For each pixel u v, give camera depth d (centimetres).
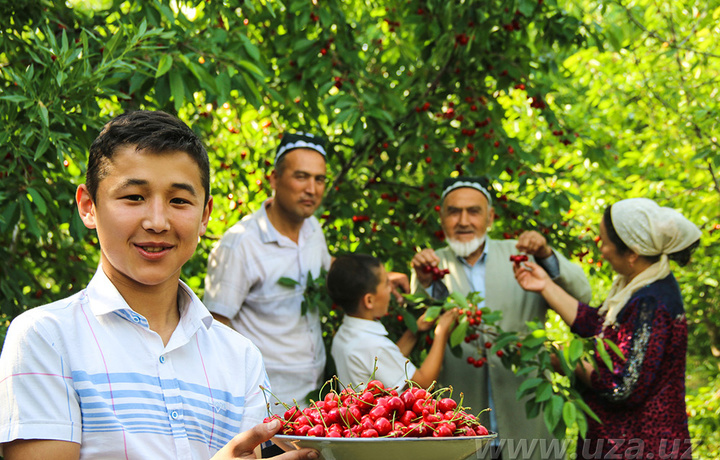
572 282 363
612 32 434
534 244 354
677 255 322
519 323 360
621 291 321
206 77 314
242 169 497
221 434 135
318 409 132
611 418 315
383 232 444
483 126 429
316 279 335
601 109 669
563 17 423
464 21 411
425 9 448
